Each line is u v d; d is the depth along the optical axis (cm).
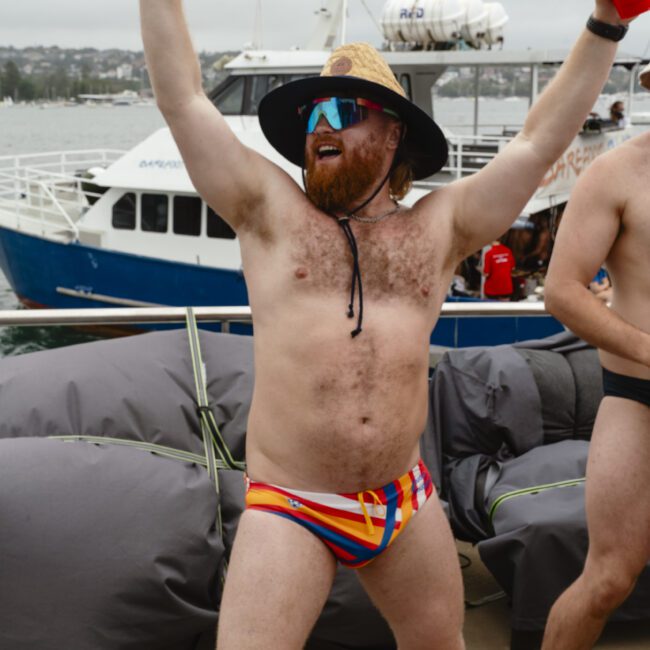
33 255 1259
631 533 244
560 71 215
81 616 250
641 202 245
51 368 302
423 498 215
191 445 301
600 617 250
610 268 257
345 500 203
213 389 316
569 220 251
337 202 207
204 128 200
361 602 274
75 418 290
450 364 359
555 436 357
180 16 197
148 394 301
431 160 223
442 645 218
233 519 286
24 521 251
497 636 307
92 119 11375
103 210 1227
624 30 208
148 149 1205
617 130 1262
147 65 198
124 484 263
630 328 243
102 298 1220
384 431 204
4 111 13875
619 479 244
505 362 356
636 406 248
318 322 202
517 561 292
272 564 197
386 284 207
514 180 215
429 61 1198
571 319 248
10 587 248
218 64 1207
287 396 203
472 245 222
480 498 323
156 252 1205
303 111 217
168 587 259
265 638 194
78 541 252
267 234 207
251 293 211
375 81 203
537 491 311
